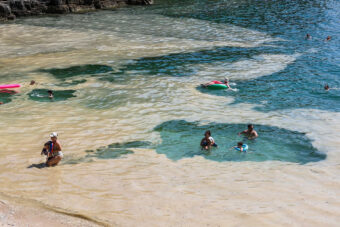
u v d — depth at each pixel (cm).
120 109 1772
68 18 4681
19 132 1448
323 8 5534
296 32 3931
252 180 1093
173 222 838
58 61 2731
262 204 938
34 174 1086
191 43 3409
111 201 936
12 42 3388
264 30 4053
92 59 2800
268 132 1511
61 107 1788
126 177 1091
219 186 1045
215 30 4034
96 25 4212
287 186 1054
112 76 2366
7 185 1007
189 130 1522
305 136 1473
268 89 2125
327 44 3353
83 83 2206
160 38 3612
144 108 1789
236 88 2141
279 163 1228
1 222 813
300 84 2217
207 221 845
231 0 6488
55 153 1163
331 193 1015
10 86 2062
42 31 3872
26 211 870
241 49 3181
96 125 1556
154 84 2202
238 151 1323
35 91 2033
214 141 1412
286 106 1850
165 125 1573
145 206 913
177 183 1059
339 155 1299
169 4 6059
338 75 2392
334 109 1803
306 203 951
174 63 2717
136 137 1438
